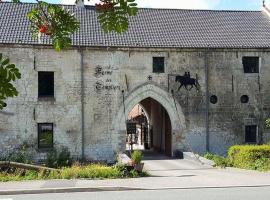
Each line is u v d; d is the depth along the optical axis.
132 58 28.03
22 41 26.69
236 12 33.19
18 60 26.62
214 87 28.89
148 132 37.53
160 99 28.33
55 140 26.95
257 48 29.22
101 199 14.61
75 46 27.16
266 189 16.52
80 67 27.42
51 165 25.91
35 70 26.83
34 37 4.07
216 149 28.73
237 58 29.19
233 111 29.03
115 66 27.81
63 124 27.11
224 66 29.03
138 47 27.94
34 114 26.77
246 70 29.38
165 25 30.56
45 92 27.17
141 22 30.44
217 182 18.31
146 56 28.20
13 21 28.30
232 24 31.72
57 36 3.94
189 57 28.69
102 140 27.48
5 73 3.27
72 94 27.30
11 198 15.05
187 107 28.59
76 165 24.25
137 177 19.92
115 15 3.55
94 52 27.61
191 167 24.22
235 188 16.83
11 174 19.77
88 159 27.22
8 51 26.45
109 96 27.67
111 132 27.56
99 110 27.53
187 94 28.61
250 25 31.86
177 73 28.52
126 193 15.93
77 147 27.19
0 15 28.67
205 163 25.06
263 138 29.30
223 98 28.95
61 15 3.91
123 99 27.81
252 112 29.27
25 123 26.62
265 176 20.23
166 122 30.98
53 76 27.22
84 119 27.33
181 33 29.97
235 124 29.02
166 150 31.12
